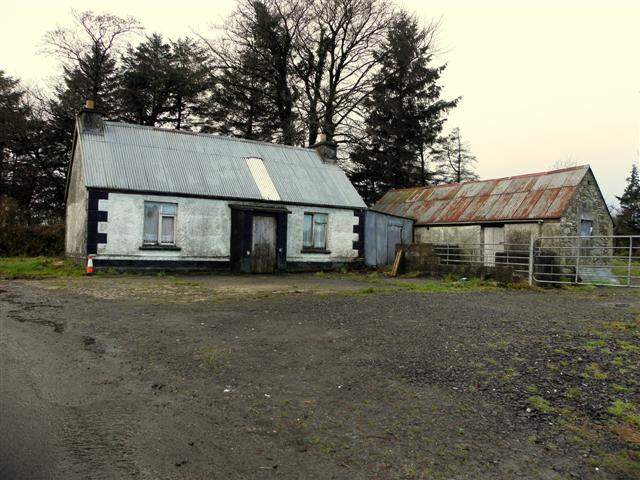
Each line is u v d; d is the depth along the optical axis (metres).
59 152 32.50
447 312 8.25
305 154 21.59
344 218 19.62
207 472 3.05
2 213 22.75
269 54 30.11
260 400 4.27
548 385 4.59
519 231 18.05
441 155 42.25
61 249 23.11
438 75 33.66
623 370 4.89
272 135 31.48
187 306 8.89
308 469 3.13
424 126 34.78
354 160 33.12
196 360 5.38
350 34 30.45
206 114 34.09
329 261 19.20
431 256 16.59
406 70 32.12
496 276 14.18
